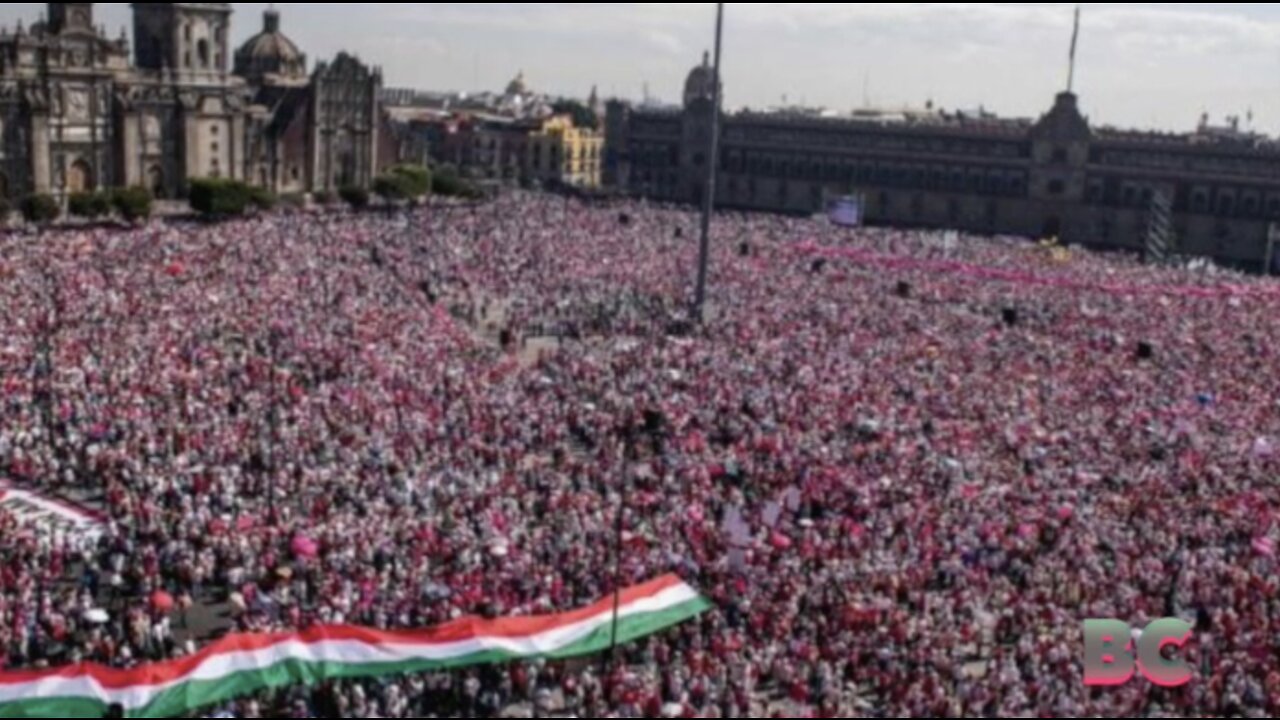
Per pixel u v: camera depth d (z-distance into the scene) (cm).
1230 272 14238
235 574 4438
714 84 9688
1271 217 17288
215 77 18488
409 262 11425
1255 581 4691
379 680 3806
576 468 5922
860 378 7975
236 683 3447
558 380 7688
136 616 4084
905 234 16238
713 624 4234
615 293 10875
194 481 5225
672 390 7550
